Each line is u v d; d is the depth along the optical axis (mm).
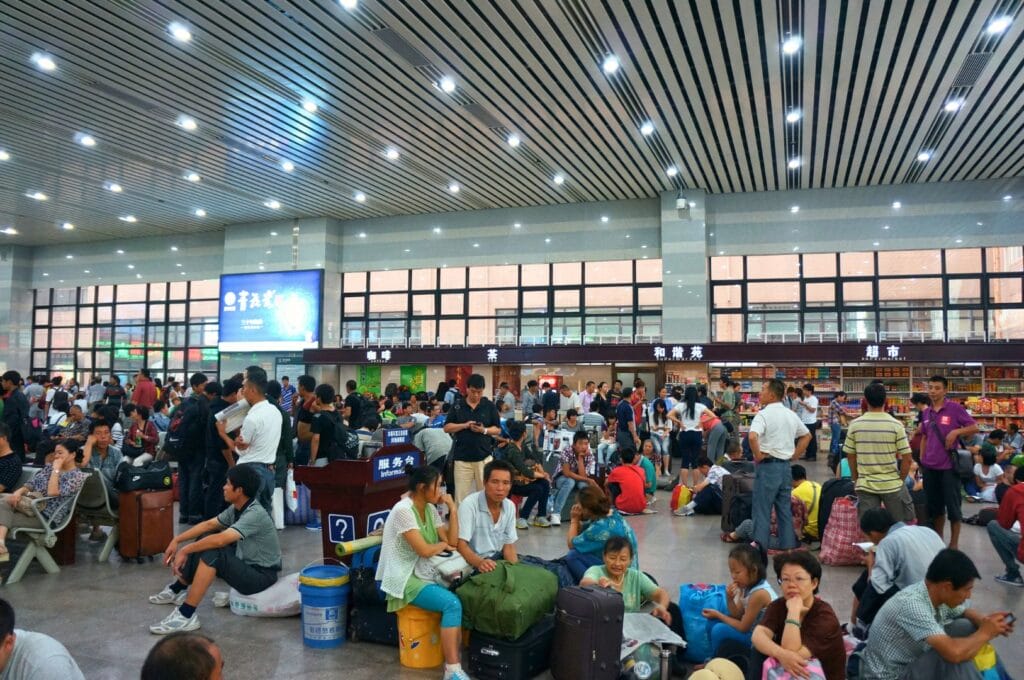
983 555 6574
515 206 19359
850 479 6680
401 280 20469
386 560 3842
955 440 6160
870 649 3131
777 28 9406
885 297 16828
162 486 6105
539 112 12383
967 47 9875
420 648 3787
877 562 3939
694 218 17469
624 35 9711
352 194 17891
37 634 2369
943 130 13055
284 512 7555
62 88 11367
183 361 22797
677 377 17000
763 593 3533
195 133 13453
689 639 3898
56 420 11781
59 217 20641
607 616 3504
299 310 20391
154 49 10070
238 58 10305
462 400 6496
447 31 9562
